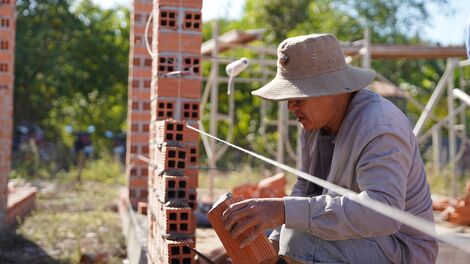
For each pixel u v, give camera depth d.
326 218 2.54
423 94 25.38
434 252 2.94
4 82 7.21
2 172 7.21
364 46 9.56
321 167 3.21
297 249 2.86
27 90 19.28
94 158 19.77
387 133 2.67
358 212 2.52
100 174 14.88
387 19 28.94
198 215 7.26
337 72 2.86
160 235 3.50
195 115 4.16
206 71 19.73
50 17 19.78
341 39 28.03
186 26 4.17
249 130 20.19
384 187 2.58
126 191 7.58
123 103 22.52
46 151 18.56
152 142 4.36
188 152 3.91
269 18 22.83
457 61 10.08
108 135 22.27
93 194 11.51
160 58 4.14
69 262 5.93
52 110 20.97
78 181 13.86
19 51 18.52
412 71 25.55
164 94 4.11
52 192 11.62
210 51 10.82
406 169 2.68
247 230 2.56
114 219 8.30
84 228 7.59
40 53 18.84
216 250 4.24
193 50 4.17
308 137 3.29
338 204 2.54
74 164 17.48
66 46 20.50
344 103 2.92
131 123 7.31
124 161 20.28
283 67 2.91
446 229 6.27
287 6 22.80
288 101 2.95
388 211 1.93
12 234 7.03
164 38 4.14
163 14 4.14
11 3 7.20
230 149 18.64
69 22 20.06
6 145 7.25
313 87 2.80
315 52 2.84
